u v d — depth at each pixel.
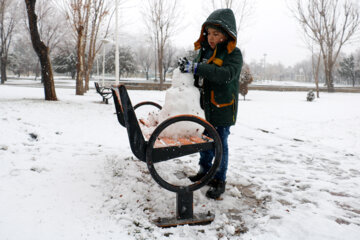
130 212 2.07
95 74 65.12
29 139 4.03
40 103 8.64
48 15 32.09
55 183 2.46
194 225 1.99
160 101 12.77
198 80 2.38
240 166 3.55
